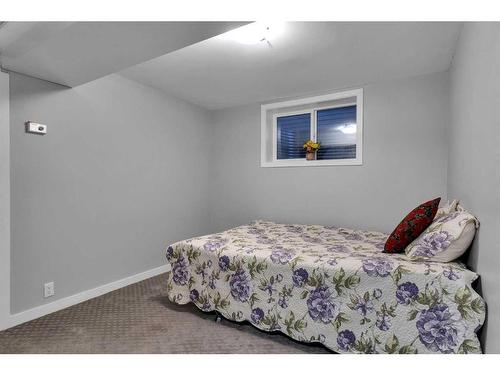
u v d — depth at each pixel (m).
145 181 3.39
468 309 1.46
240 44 2.39
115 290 3.03
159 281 3.32
